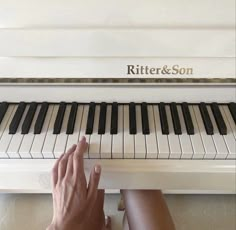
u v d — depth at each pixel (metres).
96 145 0.54
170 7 0.52
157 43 0.51
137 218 0.61
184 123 0.57
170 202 0.95
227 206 0.94
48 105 0.60
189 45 0.51
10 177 0.55
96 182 0.52
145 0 0.51
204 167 0.54
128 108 0.60
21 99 0.60
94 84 0.57
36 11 0.52
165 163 0.54
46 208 0.94
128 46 0.51
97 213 0.66
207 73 0.54
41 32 0.50
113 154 0.53
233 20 0.52
